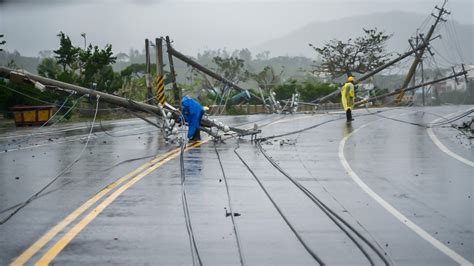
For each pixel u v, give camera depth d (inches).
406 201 417.4
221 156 665.0
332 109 2046.0
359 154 686.5
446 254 289.0
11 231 323.9
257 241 308.0
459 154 685.9
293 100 1644.9
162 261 273.1
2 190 448.1
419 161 627.5
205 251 289.4
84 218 354.6
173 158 643.5
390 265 269.6
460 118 1235.2
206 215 365.4
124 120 1433.3
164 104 861.2
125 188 455.8
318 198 423.2
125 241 305.9
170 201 406.6
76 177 511.2
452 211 386.6
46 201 405.4
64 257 277.6
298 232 326.3
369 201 416.2
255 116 1520.7
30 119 1166.3
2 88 1274.6
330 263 272.1
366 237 319.0
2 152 712.4
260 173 536.1
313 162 616.1
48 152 709.9
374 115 1434.5
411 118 1298.0
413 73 2263.8
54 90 847.1
